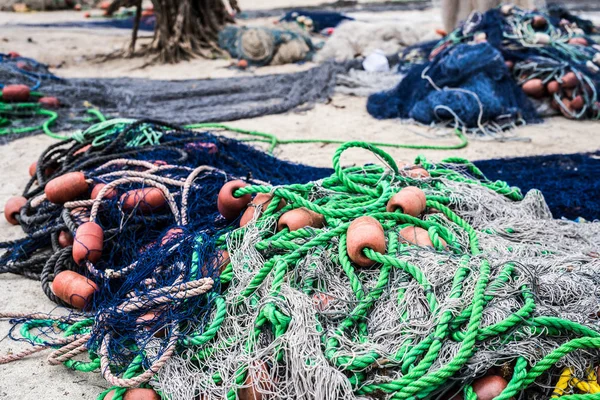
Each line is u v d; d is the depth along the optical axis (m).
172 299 2.95
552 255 3.23
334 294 2.87
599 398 2.35
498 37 8.39
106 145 4.87
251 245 3.14
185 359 2.81
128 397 2.68
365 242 2.86
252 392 2.59
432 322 2.58
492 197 3.78
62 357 3.01
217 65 11.80
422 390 2.41
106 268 3.65
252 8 20.77
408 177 3.76
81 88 9.02
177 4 12.21
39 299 3.69
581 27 10.40
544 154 6.28
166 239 3.52
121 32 15.33
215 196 4.01
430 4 19.81
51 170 4.97
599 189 4.95
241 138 6.85
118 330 3.00
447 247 3.13
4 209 4.84
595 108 7.57
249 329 2.76
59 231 3.91
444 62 7.68
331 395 2.39
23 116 7.72
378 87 9.10
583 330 2.52
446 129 7.25
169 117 7.71
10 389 2.94
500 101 7.32
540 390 2.55
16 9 19.95
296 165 5.43
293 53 11.62
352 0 21.09
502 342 2.52
